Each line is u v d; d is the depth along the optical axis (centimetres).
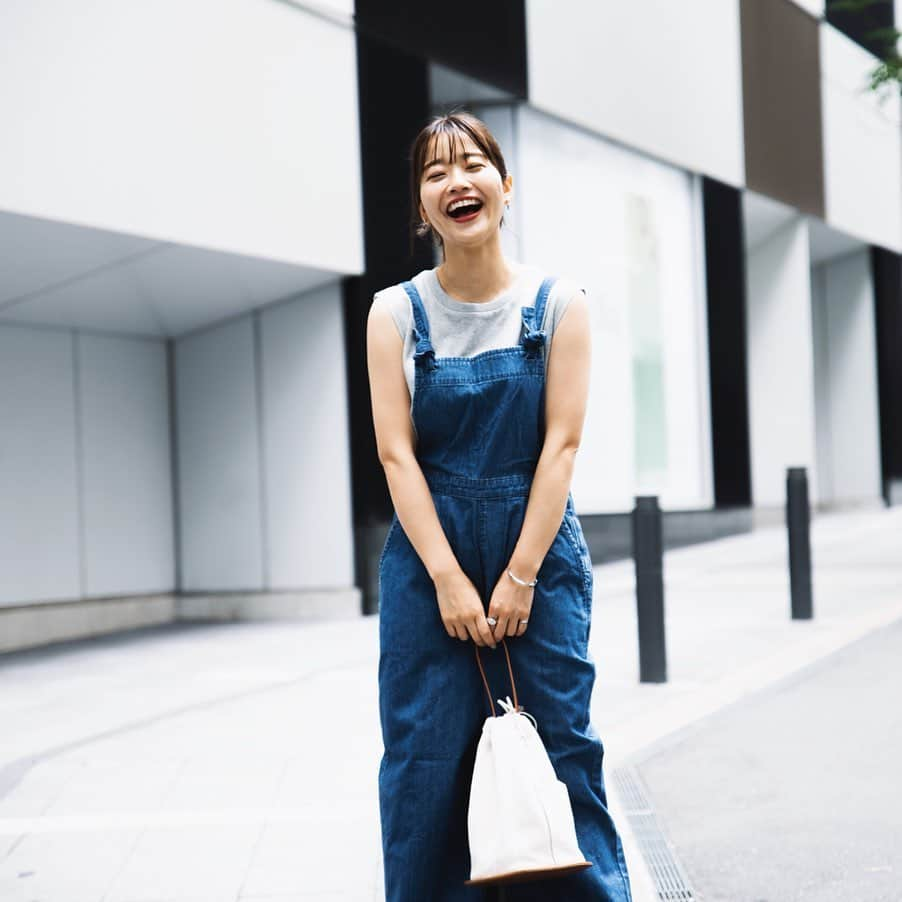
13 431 834
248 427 931
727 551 1345
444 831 213
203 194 772
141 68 734
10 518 830
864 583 945
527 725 206
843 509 2178
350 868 320
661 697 537
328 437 899
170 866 329
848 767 409
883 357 2139
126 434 922
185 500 960
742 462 1556
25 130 664
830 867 311
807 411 1808
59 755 477
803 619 754
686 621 785
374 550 896
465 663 214
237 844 346
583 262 1216
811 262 2191
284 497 916
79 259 736
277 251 825
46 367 860
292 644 774
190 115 765
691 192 1459
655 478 1349
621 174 1299
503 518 213
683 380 1418
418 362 214
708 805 370
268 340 920
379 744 471
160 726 527
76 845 352
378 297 222
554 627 214
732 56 1559
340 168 880
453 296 220
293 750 468
